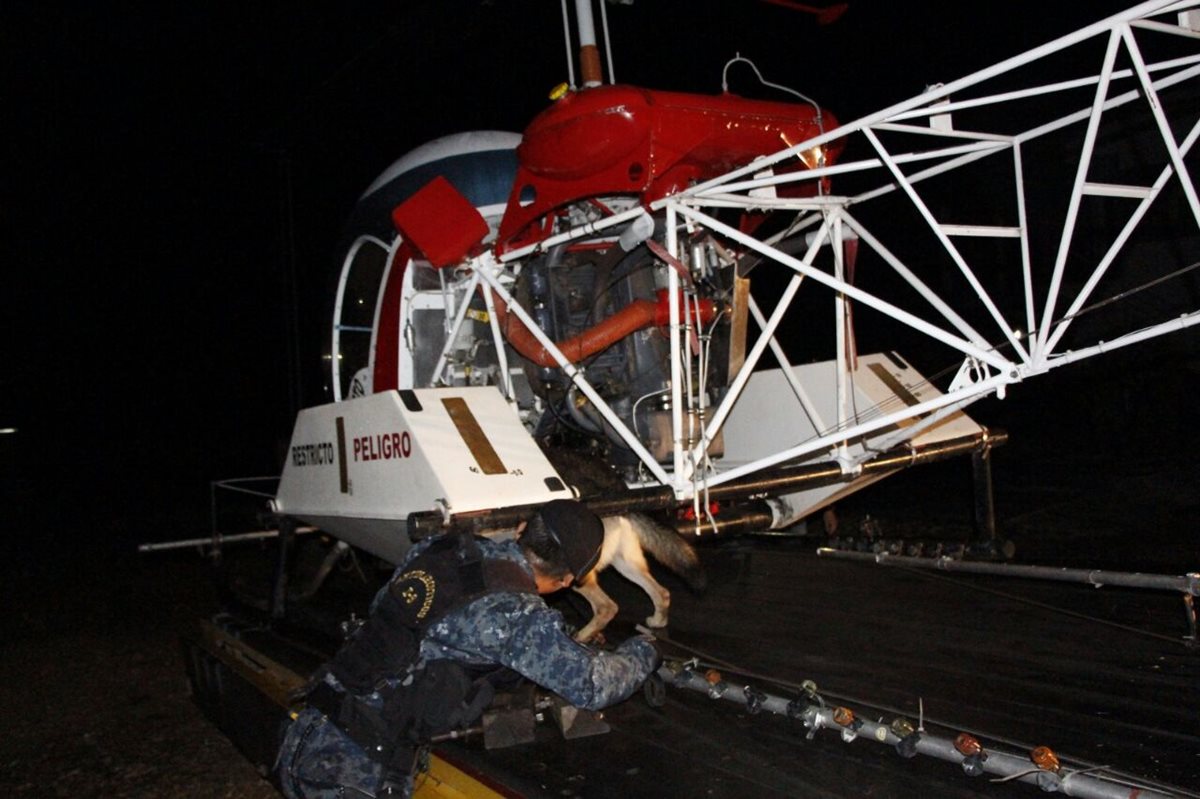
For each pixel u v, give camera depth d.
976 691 3.48
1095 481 10.00
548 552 2.89
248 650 5.50
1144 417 11.30
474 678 2.73
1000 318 3.59
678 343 4.25
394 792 2.69
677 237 4.79
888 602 4.79
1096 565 4.62
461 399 4.44
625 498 4.23
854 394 5.24
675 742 3.19
